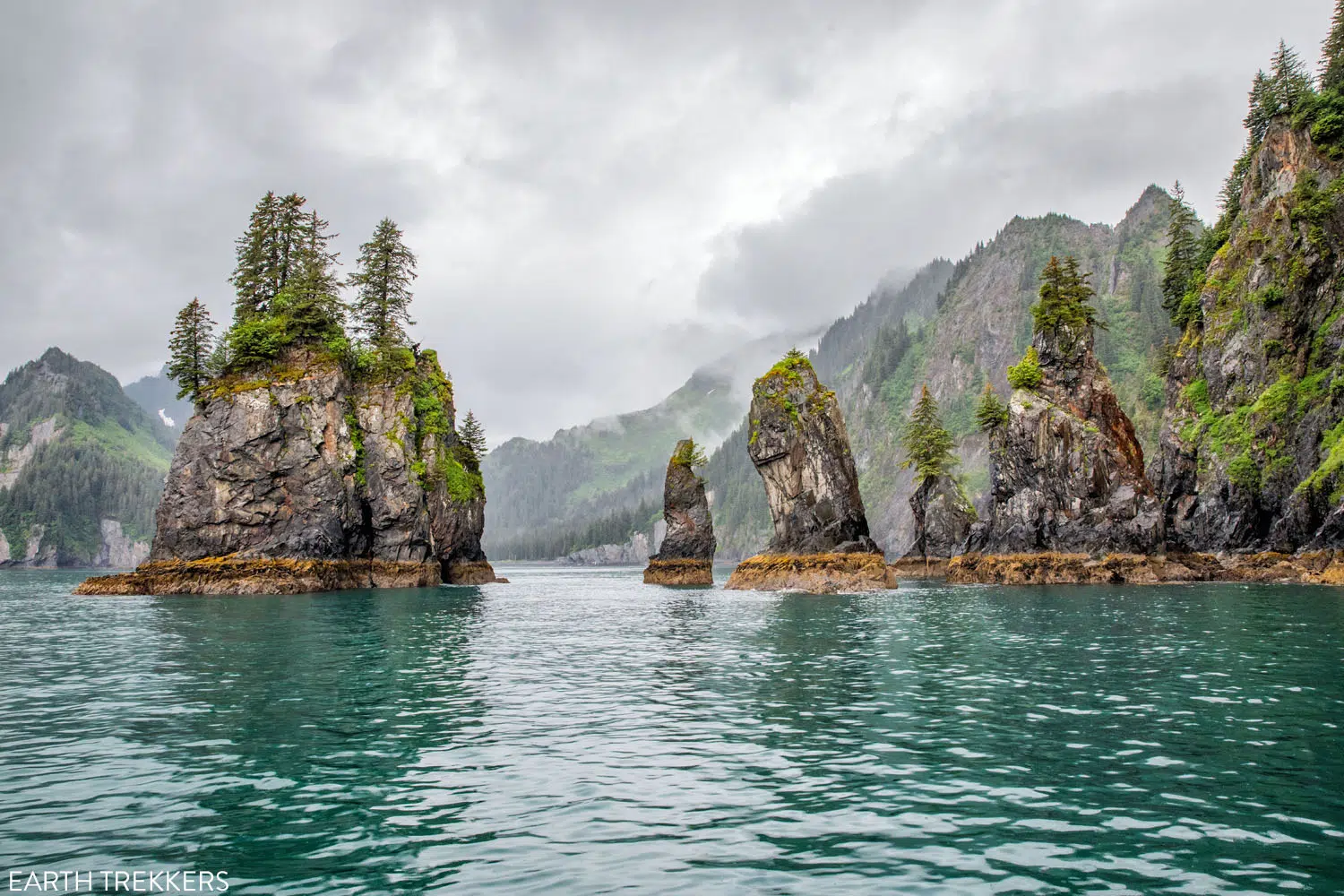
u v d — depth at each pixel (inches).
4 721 692.7
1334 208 3105.3
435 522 3570.4
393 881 371.6
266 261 3240.7
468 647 1222.3
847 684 873.5
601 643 1269.7
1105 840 418.0
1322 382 2933.1
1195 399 3521.2
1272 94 4008.4
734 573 2970.0
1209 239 4057.6
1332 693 785.6
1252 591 2218.3
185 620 1644.9
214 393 2930.6
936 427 4471.0
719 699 796.6
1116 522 2881.4
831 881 370.3
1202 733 633.6
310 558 2822.3
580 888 363.3
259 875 378.6
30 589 3469.5
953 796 490.9
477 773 542.6
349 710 745.0
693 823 446.9
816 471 2842.0
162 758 577.3
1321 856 395.5
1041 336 3221.0
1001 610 1780.3
